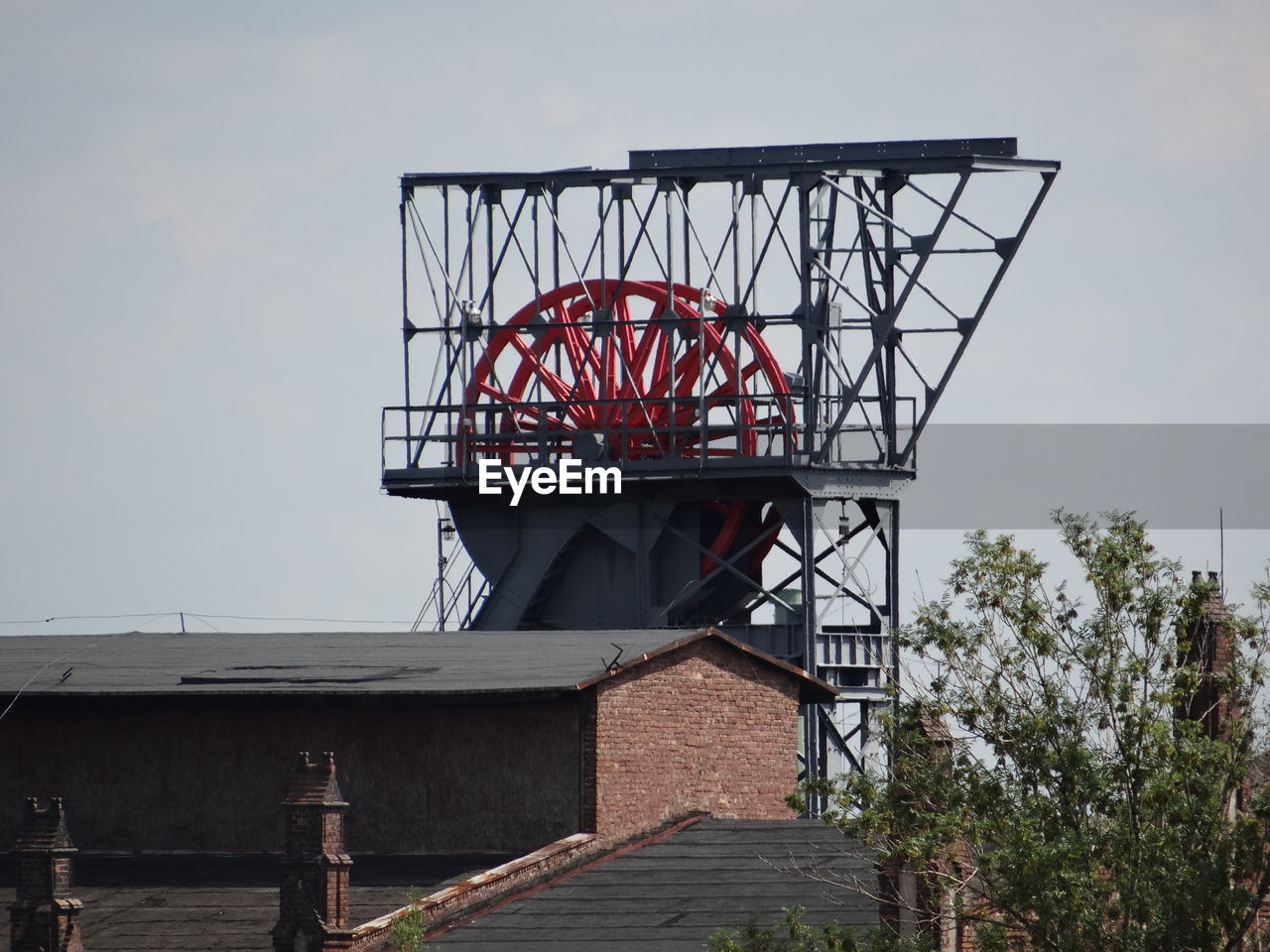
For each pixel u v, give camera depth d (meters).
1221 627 120.00
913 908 120.88
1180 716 120.38
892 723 123.62
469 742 175.38
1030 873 112.50
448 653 190.00
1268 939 117.69
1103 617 120.00
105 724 184.25
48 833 155.62
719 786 184.12
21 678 188.00
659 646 182.62
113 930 160.75
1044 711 118.69
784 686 192.00
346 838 176.88
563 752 172.75
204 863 178.12
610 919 145.75
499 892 154.62
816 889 148.25
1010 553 121.69
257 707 180.38
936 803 119.56
